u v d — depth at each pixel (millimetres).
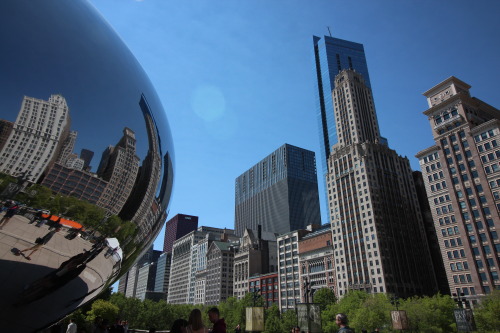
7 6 2271
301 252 124375
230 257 167500
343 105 143125
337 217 116000
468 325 41031
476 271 78312
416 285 102812
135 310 93938
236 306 100562
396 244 105125
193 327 5672
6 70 2168
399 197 115750
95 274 2967
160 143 3500
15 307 2414
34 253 2426
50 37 2457
